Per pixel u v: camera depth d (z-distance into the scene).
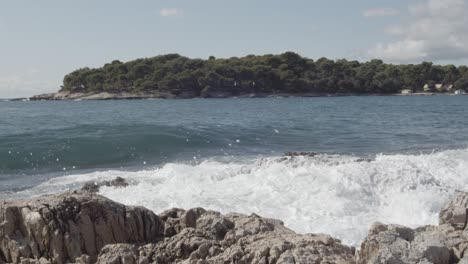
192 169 15.43
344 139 26.97
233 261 6.62
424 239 6.36
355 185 12.66
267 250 6.62
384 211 11.75
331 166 14.29
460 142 25.36
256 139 26.11
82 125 29.94
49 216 7.33
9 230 7.39
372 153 21.48
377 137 27.94
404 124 36.34
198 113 52.44
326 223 10.54
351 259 6.73
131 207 7.99
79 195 7.79
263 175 13.57
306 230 10.10
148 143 22.73
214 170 15.07
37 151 20.59
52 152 20.59
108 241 7.58
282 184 12.88
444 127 33.62
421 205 11.81
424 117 43.88
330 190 12.44
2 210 7.46
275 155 20.73
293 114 49.72
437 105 69.62
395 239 6.28
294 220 10.68
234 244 7.08
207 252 7.05
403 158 16.84
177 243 7.29
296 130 30.73
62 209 7.46
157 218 8.17
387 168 13.59
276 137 27.14
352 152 21.94
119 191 13.01
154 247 7.34
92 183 14.30
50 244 7.27
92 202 7.61
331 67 146.12
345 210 11.51
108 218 7.62
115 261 6.79
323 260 6.34
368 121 39.25
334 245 7.03
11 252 7.34
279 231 7.70
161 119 40.91
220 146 23.66
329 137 27.77
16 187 15.12
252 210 11.23
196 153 21.62
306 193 12.32
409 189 12.79
